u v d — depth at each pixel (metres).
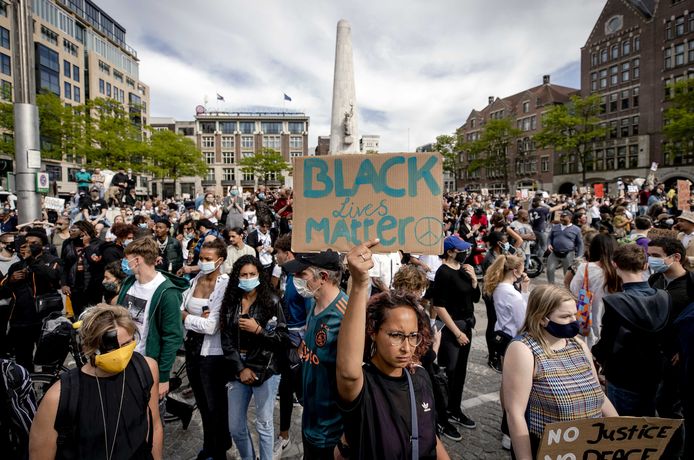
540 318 2.22
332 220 2.21
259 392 3.05
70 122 31.45
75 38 49.41
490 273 4.32
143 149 39.34
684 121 31.09
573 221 8.76
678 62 38.97
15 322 4.44
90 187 10.98
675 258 3.37
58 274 4.88
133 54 63.28
